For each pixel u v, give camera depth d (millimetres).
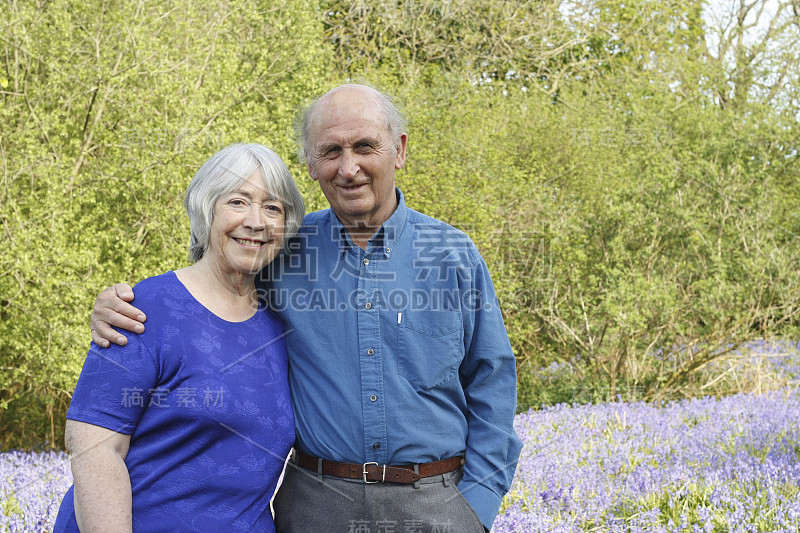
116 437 1607
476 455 1966
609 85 8812
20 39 5137
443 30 9898
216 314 1755
